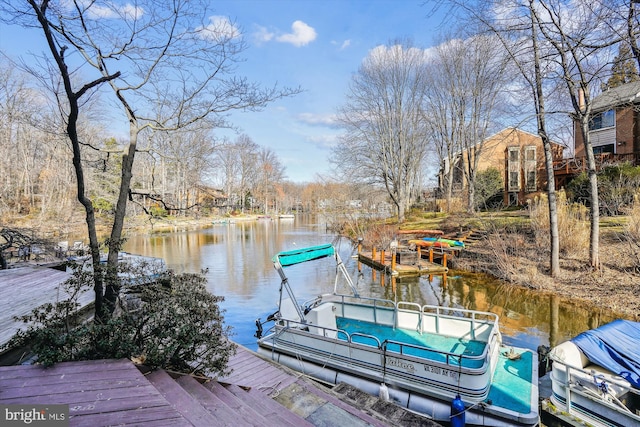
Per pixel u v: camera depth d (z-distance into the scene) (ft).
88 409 7.99
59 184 87.81
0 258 37.65
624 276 36.96
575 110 42.27
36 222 78.79
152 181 30.94
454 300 39.58
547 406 17.25
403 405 18.38
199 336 12.86
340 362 21.20
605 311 32.09
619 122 71.00
